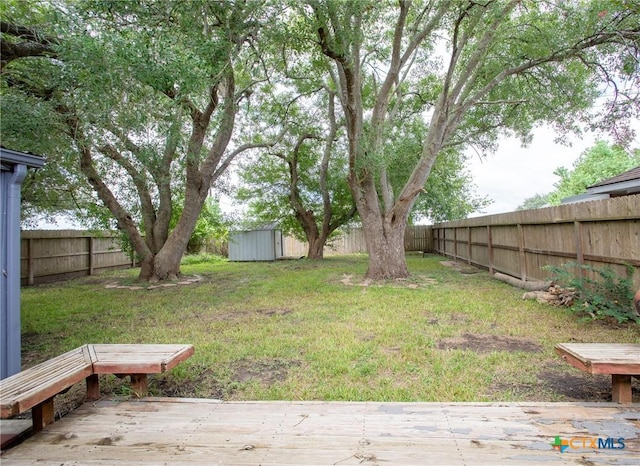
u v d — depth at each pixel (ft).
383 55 28.66
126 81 12.30
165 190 30.12
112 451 6.13
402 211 26.68
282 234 54.65
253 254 51.60
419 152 33.35
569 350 7.95
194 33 14.67
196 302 20.83
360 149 24.48
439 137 25.14
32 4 14.56
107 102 12.52
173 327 15.26
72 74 12.12
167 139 16.52
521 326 13.67
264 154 44.68
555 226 19.07
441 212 52.75
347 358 10.80
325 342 12.39
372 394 8.50
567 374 9.39
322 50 19.43
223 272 35.73
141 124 14.01
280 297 21.47
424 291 21.48
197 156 26.78
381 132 25.53
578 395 8.32
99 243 37.83
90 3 12.22
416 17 25.48
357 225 54.29
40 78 15.40
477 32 24.56
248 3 15.31
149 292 24.76
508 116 29.58
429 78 33.09
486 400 8.09
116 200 28.35
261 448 6.12
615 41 19.69
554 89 26.30
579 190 70.74
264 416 7.28
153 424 7.04
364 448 6.03
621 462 5.49
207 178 30.60
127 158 20.71
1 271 9.16
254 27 17.61
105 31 11.72
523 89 28.02
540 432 6.38
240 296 22.33
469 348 11.47
